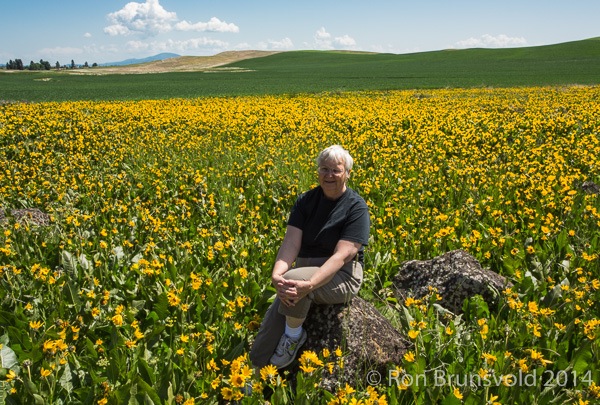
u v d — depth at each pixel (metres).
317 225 3.84
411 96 35.03
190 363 3.38
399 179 9.09
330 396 3.04
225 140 15.11
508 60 100.75
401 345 3.80
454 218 6.70
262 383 3.05
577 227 6.18
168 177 9.84
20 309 4.30
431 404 3.12
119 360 3.35
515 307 3.92
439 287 4.73
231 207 7.57
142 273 4.75
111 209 7.38
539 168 9.55
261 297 4.55
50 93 47.78
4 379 3.18
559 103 24.83
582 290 4.34
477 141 14.16
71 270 4.84
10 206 8.30
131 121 19.08
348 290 3.74
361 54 146.88
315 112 22.31
